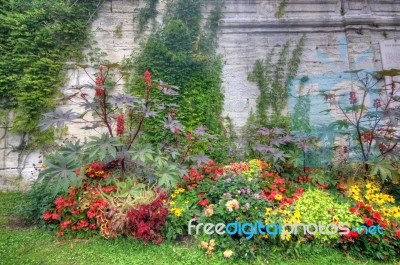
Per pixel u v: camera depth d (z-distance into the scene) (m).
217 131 5.18
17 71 4.88
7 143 4.85
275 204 3.01
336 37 5.82
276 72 5.58
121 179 3.22
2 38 4.83
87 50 5.30
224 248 2.61
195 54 5.32
